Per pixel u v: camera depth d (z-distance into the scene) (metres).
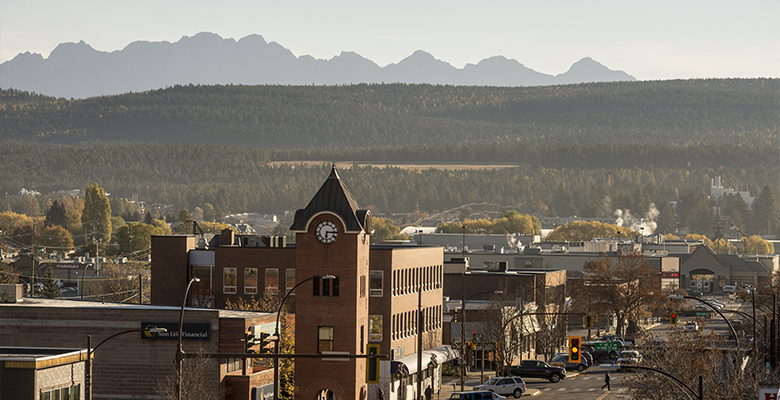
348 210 90.62
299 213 91.31
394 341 114.56
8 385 61.62
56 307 85.06
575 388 119.56
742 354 91.81
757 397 74.25
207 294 127.62
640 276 196.00
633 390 88.12
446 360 126.81
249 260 122.00
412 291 122.50
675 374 80.75
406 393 113.38
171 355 84.06
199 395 79.19
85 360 67.31
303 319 90.62
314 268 90.62
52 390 63.56
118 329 84.50
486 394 103.00
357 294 90.12
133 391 83.94
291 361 95.38
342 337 89.88
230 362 85.81
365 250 93.25
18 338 85.38
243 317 85.81
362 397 92.38
